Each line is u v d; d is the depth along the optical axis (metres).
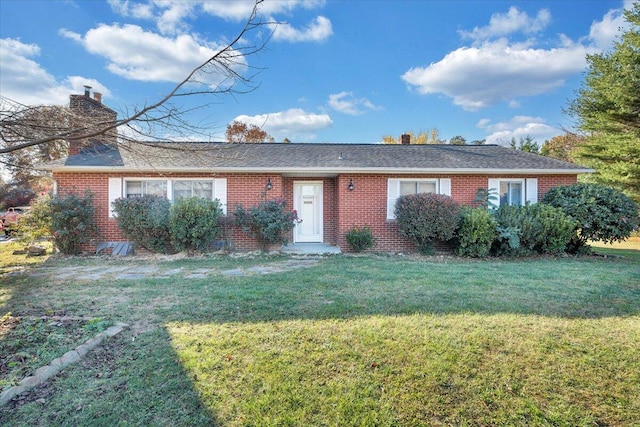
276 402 2.46
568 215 9.59
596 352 3.14
